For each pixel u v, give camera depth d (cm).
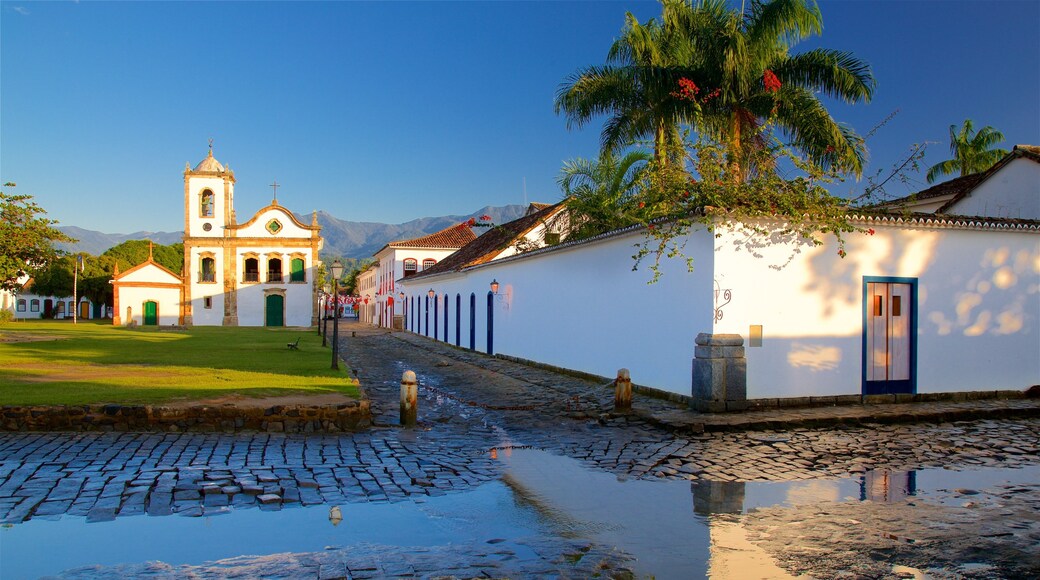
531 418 1138
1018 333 1331
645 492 679
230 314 5284
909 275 1248
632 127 2083
